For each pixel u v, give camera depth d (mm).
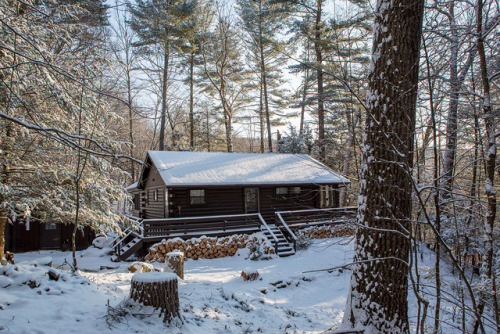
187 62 30641
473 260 8031
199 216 17125
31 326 4609
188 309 6375
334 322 7742
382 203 4758
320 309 8672
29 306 5184
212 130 34406
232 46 29266
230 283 10359
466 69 6113
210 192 17516
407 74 4777
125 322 5035
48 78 6680
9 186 8430
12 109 7625
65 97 7344
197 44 28469
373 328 4664
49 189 9180
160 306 5398
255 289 9492
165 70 24672
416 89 4809
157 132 36938
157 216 18016
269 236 15969
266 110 31562
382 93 4875
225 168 18281
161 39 20781
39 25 7148
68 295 5938
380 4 5059
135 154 33562
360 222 5020
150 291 5398
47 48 7941
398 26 4840
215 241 15039
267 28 27891
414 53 4867
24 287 5859
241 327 6355
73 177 9445
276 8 20703
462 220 6973
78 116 8930
